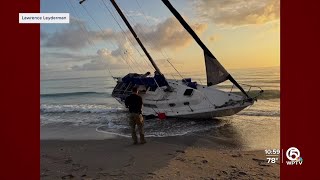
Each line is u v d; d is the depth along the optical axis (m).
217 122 11.62
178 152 7.20
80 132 10.62
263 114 12.99
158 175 5.39
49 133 10.60
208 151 7.34
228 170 5.64
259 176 5.24
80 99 24.61
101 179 5.27
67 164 6.35
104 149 7.71
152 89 13.88
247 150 7.46
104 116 14.34
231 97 12.15
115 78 17.02
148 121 12.13
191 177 5.25
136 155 6.95
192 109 11.89
